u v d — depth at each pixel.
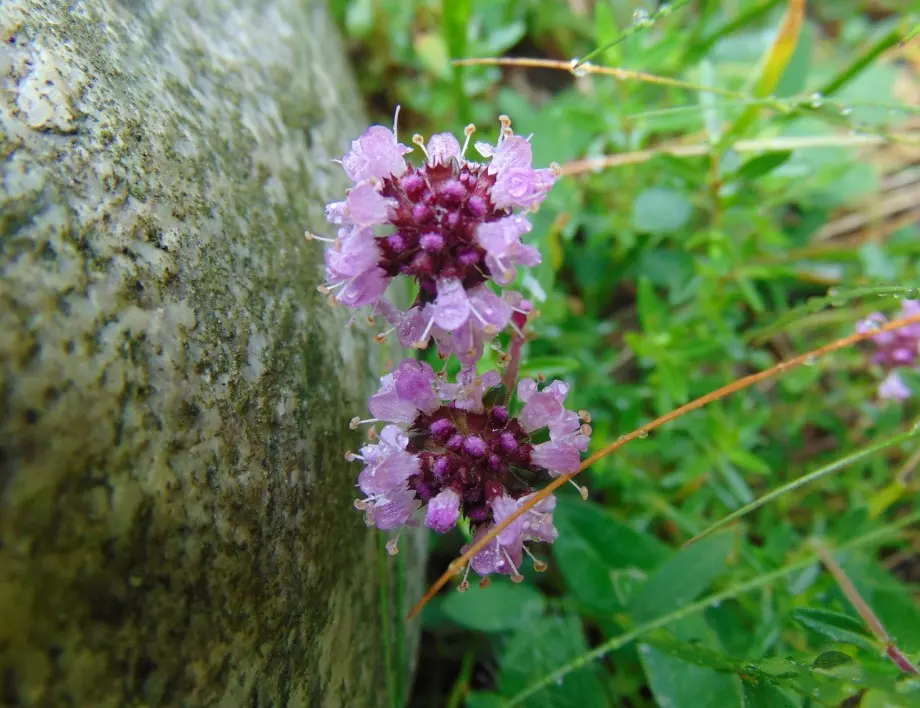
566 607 0.07
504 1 0.10
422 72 0.10
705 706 0.06
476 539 0.05
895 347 0.08
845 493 0.08
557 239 0.08
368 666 0.05
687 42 0.09
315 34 0.08
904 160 0.10
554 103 0.09
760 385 0.09
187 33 0.05
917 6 0.10
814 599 0.06
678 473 0.08
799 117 0.08
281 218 0.05
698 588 0.06
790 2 0.07
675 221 0.08
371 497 0.05
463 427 0.05
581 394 0.08
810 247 0.09
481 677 0.07
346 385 0.05
